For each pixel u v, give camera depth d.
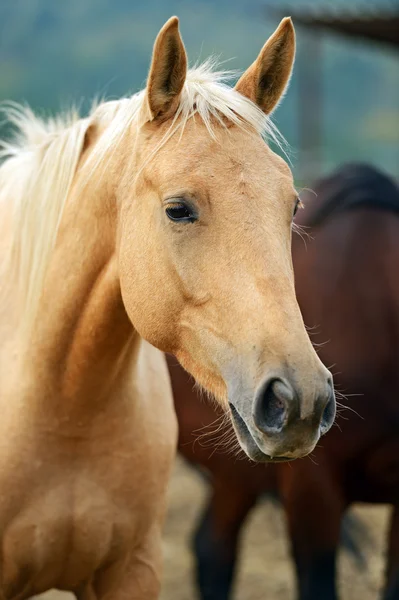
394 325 4.32
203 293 2.37
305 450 2.20
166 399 3.25
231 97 2.52
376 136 46.00
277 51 2.66
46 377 2.88
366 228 4.48
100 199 2.74
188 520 6.77
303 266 4.48
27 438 2.89
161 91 2.55
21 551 2.95
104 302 2.77
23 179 3.12
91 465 2.96
